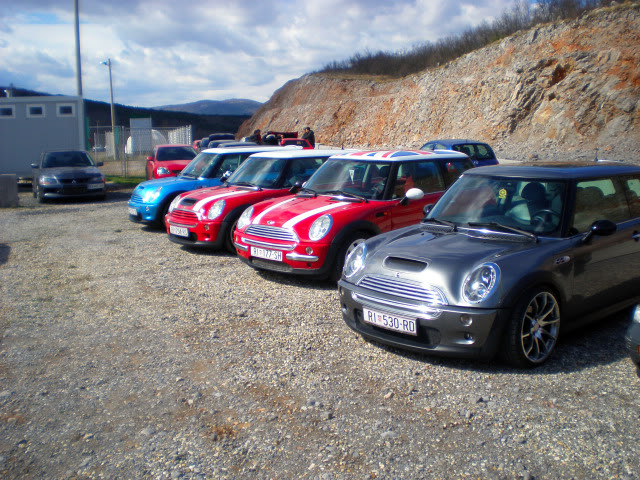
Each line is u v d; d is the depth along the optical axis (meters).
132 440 3.16
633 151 23.16
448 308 3.85
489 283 3.84
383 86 44.53
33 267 7.63
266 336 4.76
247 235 6.75
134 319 5.30
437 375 3.91
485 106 31.38
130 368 4.15
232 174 9.30
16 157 19.73
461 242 4.40
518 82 29.31
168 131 36.09
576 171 4.74
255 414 3.42
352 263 4.68
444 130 33.72
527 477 2.70
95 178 16.08
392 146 37.22
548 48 29.38
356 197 6.73
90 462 2.95
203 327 5.03
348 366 4.10
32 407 3.57
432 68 39.56
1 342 4.75
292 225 6.34
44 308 5.71
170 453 3.01
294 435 3.16
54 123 19.89
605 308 4.63
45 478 2.82
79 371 4.12
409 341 4.08
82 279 6.92
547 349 4.09
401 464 2.86
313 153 8.97
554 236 4.29
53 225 11.57
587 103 26.22
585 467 2.79
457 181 5.32
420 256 4.23
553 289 4.11
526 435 3.10
